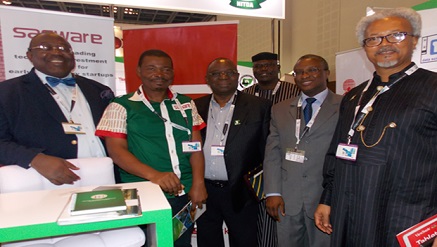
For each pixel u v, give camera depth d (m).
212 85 2.14
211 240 2.18
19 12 2.20
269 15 3.53
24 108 1.56
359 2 4.29
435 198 1.24
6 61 2.19
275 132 2.05
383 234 1.27
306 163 1.84
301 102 2.01
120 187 1.17
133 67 2.90
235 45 2.85
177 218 1.66
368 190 1.28
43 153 1.52
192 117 1.87
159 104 1.78
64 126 1.61
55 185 1.35
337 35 4.73
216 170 2.07
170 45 2.88
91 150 1.69
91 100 1.78
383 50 1.30
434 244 1.17
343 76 2.94
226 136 2.10
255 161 2.13
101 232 1.08
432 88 1.21
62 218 0.84
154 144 1.70
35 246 1.00
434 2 1.91
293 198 1.87
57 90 1.71
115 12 7.84
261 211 2.33
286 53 6.04
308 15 5.47
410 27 1.30
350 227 1.35
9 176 1.29
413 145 1.21
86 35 2.38
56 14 2.29
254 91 2.95
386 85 1.34
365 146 1.31
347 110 1.50
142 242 1.06
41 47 1.64
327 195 1.59
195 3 3.27
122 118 1.67
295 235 1.89
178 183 1.48
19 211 0.92
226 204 2.08
